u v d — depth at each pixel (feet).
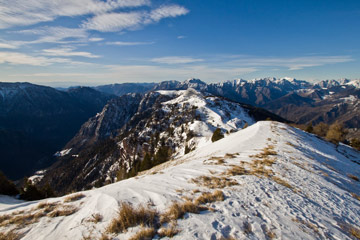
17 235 23.89
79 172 635.66
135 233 20.26
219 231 20.77
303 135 120.67
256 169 47.37
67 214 28.45
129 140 513.45
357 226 26.66
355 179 57.67
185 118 517.96
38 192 64.13
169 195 30.35
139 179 44.73
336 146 128.67
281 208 27.99
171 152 367.04
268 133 114.52
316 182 42.91
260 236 20.72
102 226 22.52
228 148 95.30
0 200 54.34
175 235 19.81
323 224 25.25
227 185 35.60
